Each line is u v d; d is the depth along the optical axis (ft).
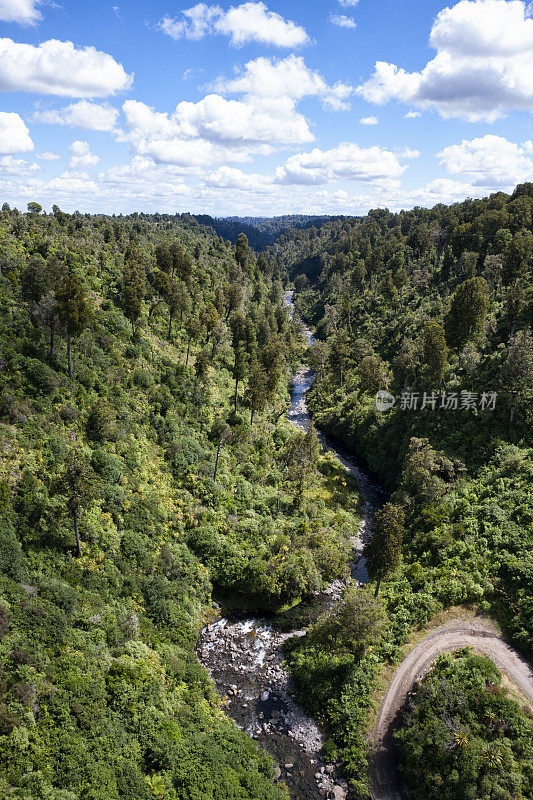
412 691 134.62
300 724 134.31
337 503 250.37
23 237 320.50
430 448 237.86
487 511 192.13
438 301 400.26
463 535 188.24
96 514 162.20
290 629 169.27
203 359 286.05
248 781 108.99
